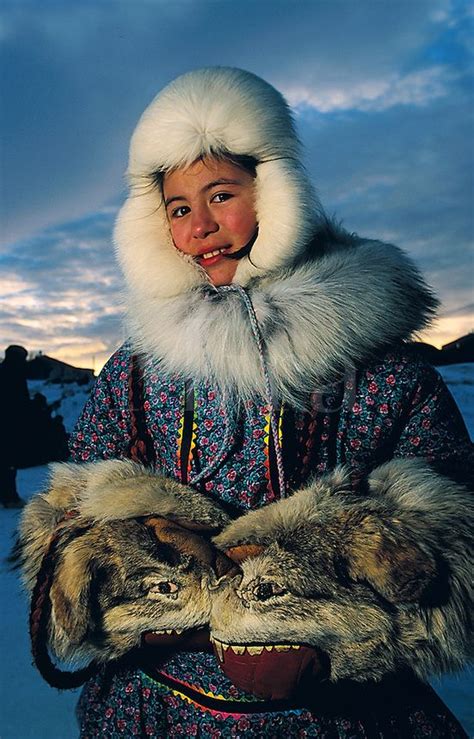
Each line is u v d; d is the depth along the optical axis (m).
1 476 8.29
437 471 1.56
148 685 1.60
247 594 1.43
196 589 1.48
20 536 1.70
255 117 1.61
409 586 1.39
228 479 1.62
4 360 8.45
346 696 1.53
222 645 1.46
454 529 1.46
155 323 1.67
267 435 1.60
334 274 1.59
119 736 1.61
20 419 8.26
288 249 1.61
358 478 1.53
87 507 1.58
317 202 1.67
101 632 1.54
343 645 1.43
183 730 1.56
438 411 1.62
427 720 1.56
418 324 1.65
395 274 1.63
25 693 3.30
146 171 1.69
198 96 1.61
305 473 1.60
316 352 1.55
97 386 1.80
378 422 1.59
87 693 1.69
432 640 1.44
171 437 1.68
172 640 1.53
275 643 1.43
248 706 1.53
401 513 1.45
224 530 1.53
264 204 1.62
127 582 1.50
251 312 1.56
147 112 1.68
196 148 1.60
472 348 20.89
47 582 1.54
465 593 1.45
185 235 1.65
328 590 1.41
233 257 1.66
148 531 1.52
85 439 1.81
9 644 3.90
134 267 1.72
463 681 3.24
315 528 1.44
